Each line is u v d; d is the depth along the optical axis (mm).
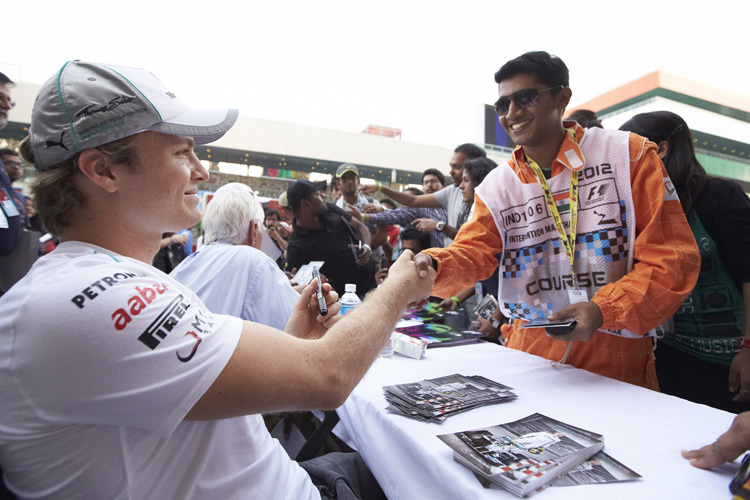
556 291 1372
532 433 751
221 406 507
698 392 1514
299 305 941
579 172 1298
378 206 3445
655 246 1128
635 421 854
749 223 1381
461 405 917
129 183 598
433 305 2281
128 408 468
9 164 3025
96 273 507
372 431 929
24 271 2104
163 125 602
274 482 685
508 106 1302
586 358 1296
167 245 4281
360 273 2846
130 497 504
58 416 459
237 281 1386
